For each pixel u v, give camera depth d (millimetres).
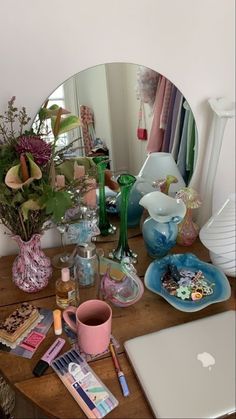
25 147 783
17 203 804
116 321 837
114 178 1113
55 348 758
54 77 966
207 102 1156
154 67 1049
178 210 993
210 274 965
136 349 756
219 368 715
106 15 944
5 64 916
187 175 1227
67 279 866
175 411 637
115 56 997
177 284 921
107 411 641
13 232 889
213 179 1243
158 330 809
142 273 1001
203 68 1104
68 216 997
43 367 714
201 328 808
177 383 684
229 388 677
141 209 1164
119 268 970
